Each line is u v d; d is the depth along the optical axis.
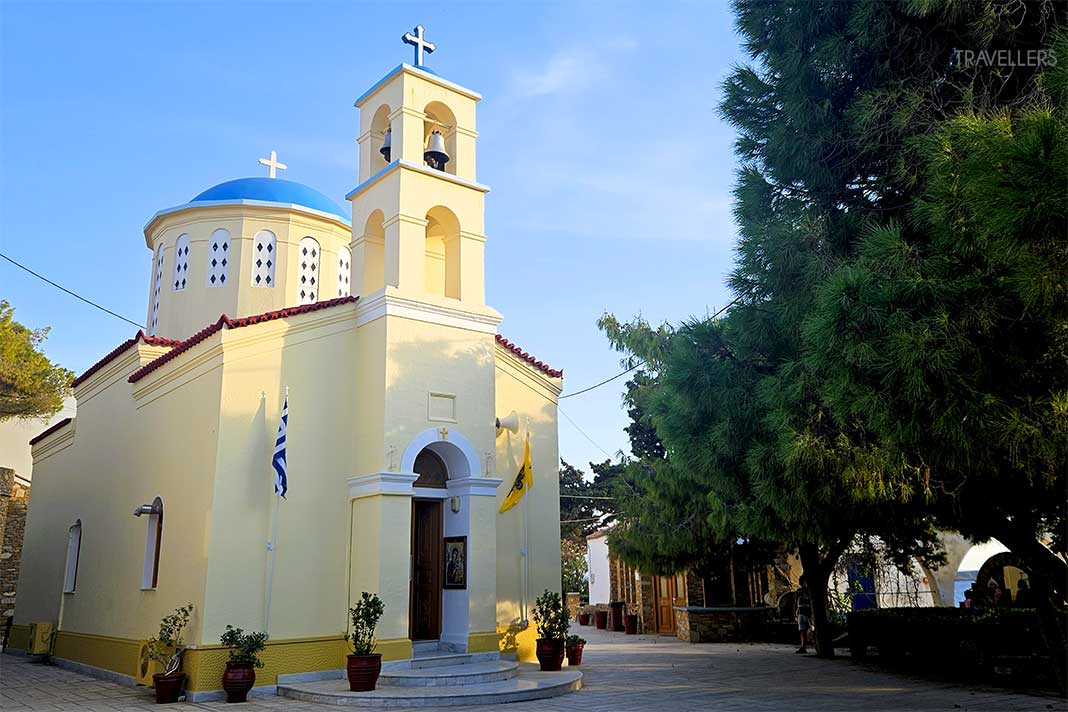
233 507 13.20
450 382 15.27
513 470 16.89
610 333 19.84
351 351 15.24
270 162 21.70
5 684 14.62
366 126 17.09
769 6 10.41
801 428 8.63
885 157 9.68
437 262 17.72
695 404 10.34
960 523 12.25
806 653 19.62
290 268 19.92
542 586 16.66
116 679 14.85
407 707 11.62
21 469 28.20
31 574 21.11
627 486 20.02
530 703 12.04
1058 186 5.29
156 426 15.64
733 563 21.78
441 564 15.33
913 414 7.23
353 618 13.24
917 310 7.25
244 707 11.70
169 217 20.16
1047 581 10.55
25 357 23.84
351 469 14.67
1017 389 7.40
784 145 10.09
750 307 10.23
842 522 12.09
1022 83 8.80
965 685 13.24
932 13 8.80
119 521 16.48
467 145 16.94
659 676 15.24
